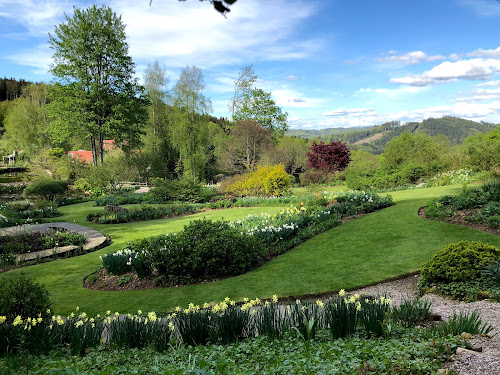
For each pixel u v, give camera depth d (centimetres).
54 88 3228
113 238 1403
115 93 3466
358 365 277
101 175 3003
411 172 2305
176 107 4706
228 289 708
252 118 4100
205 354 350
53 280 875
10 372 315
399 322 419
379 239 938
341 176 3294
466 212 1035
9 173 4659
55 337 419
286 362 295
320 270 768
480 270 536
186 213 1948
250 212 1720
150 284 782
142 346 408
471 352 309
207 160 4466
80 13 3198
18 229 1458
